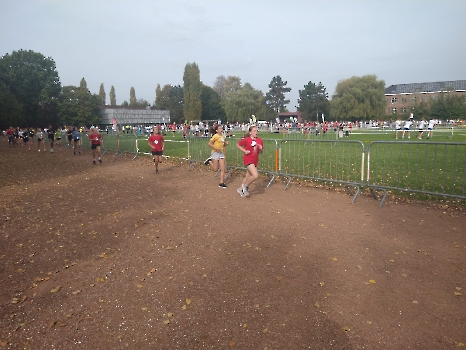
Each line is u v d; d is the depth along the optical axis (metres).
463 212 6.31
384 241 5.10
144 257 4.75
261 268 4.33
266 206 7.21
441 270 4.14
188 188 9.40
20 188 10.06
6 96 58.22
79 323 3.28
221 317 3.32
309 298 3.62
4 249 5.13
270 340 2.98
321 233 5.51
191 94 87.19
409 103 90.75
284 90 101.81
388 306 3.44
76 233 5.80
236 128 60.16
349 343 2.92
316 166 12.14
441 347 2.84
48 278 4.18
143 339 3.03
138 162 16.44
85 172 13.45
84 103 76.31
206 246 5.08
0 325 3.25
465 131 40.59
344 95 71.62
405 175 10.34
